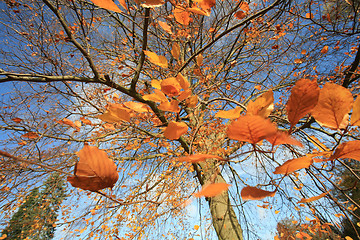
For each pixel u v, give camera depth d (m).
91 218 2.64
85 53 1.61
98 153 0.26
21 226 2.76
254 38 2.76
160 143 2.64
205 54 3.56
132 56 2.69
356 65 1.44
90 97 2.29
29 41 1.82
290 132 0.23
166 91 0.38
